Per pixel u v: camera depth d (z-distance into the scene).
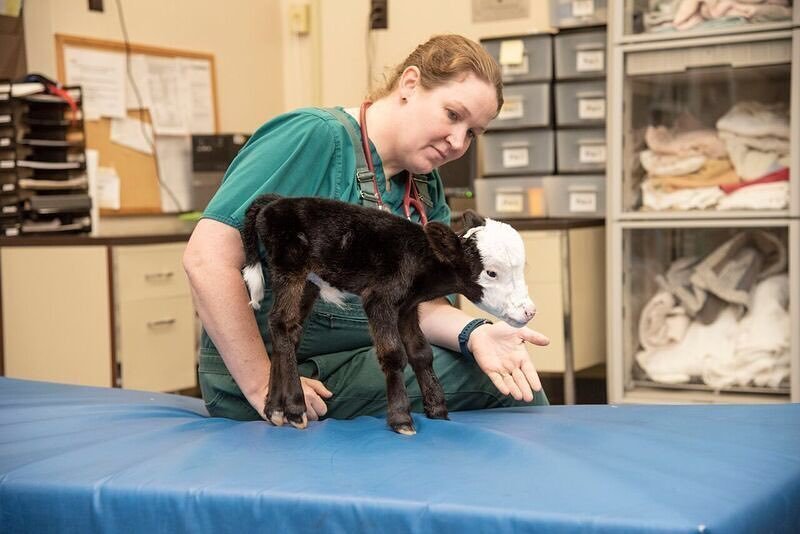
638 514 1.03
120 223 4.64
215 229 1.61
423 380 1.60
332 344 1.83
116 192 4.59
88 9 4.49
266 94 5.42
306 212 1.48
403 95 1.77
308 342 1.80
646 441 1.39
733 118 3.51
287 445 1.40
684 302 3.63
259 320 1.74
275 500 1.14
